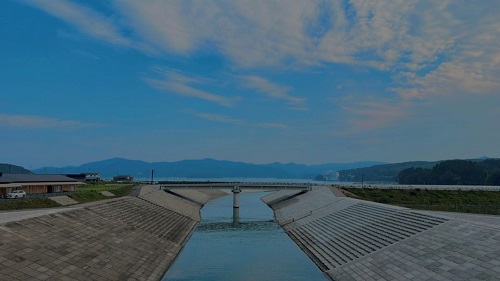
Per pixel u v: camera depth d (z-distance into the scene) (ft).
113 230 193.77
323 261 186.50
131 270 153.69
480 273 115.14
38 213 172.65
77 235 163.12
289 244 237.45
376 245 172.45
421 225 169.37
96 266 142.72
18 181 279.90
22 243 132.36
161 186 445.78
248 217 376.07
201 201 531.09
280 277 165.37
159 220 269.44
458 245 136.56
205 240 250.57
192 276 168.25
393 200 350.43
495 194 368.27
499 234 130.62
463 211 229.04
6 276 110.42
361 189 400.26
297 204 385.91
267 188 454.40
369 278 145.07
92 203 237.04
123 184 480.64
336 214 263.29
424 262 136.77
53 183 313.32
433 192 378.53
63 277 124.26
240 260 195.93
